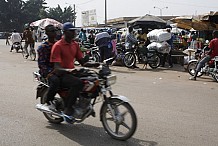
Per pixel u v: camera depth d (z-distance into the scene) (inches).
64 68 224.4
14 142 199.3
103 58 594.6
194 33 915.4
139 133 219.6
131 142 202.4
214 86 431.5
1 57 764.0
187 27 770.2
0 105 289.7
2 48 1143.0
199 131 227.0
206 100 334.3
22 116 256.1
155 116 263.4
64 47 222.2
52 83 219.8
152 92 370.0
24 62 658.2
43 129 225.8
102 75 207.6
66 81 212.7
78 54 232.7
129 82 440.8
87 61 233.1
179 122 248.1
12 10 3316.9
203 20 705.6
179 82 458.3
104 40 587.8
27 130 222.7
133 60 618.8
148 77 500.1
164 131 224.8
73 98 211.0
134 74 532.4
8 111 269.9
